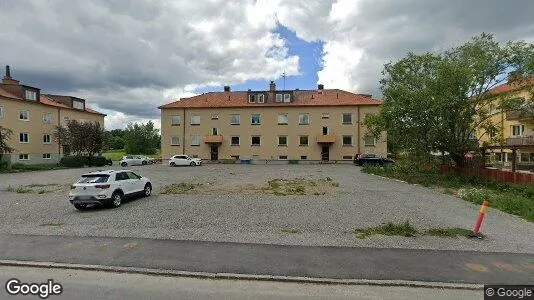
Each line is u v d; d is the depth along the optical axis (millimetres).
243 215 10781
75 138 41156
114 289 5371
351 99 46531
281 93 47469
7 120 36844
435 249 7230
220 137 46781
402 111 22203
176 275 5969
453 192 16297
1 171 30250
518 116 23609
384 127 25109
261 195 15047
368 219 10188
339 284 5594
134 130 86125
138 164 45312
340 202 13195
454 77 20328
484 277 5762
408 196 14914
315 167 36438
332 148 45656
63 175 27516
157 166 40344
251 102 47875
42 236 8305
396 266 6246
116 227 9344
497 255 6836
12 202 14086
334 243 7684
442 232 8547
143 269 6148
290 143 46500
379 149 44781
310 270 6074
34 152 40594
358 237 8164
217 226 9344
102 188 12086
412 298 5059
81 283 5633
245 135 47250
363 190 16859
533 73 20516
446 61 21547
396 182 20766
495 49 21094
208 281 5727
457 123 21969
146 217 10664
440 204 12930
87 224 9789
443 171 24109
